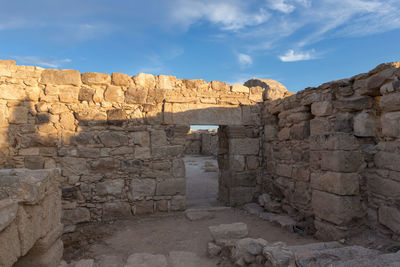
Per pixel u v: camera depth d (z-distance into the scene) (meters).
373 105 4.49
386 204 3.94
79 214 5.84
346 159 4.23
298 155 5.72
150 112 6.44
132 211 6.19
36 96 5.81
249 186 7.27
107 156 6.11
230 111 7.13
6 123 5.59
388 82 3.88
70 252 4.31
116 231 5.29
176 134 6.56
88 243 4.70
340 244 3.81
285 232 5.09
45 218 2.88
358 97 4.50
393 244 3.67
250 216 6.26
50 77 5.91
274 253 3.12
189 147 23.12
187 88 6.82
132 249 4.40
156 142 6.41
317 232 4.68
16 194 2.41
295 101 5.88
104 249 4.41
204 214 6.21
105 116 6.17
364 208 4.30
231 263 3.66
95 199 5.99
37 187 2.54
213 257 3.96
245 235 4.35
